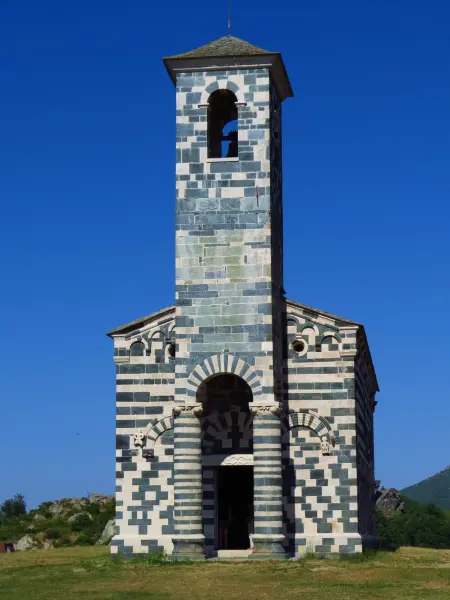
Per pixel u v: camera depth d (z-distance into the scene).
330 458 55.28
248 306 54.38
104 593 41.16
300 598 38.94
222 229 55.38
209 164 56.22
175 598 39.31
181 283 55.06
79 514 112.00
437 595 39.50
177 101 57.09
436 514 131.12
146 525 55.84
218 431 56.38
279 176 59.53
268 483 52.84
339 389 55.94
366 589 41.19
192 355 54.34
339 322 56.44
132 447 56.62
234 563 50.69
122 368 57.44
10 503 156.12
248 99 56.69
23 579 47.47
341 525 54.66
